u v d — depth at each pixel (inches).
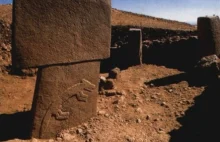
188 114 212.2
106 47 208.4
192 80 268.4
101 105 228.4
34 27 175.5
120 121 205.8
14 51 171.6
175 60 334.3
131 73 308.0
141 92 256.8
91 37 199.6
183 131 192.5
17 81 318.0
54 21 181.9
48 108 184.9
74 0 189.6
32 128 181.5
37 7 175.6
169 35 423.8
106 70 368.5
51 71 184.7
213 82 250.4
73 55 191.3
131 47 337.4
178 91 251.4
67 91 191.9
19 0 169.9
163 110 222.7
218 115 203.0
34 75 335.0
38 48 177.6
